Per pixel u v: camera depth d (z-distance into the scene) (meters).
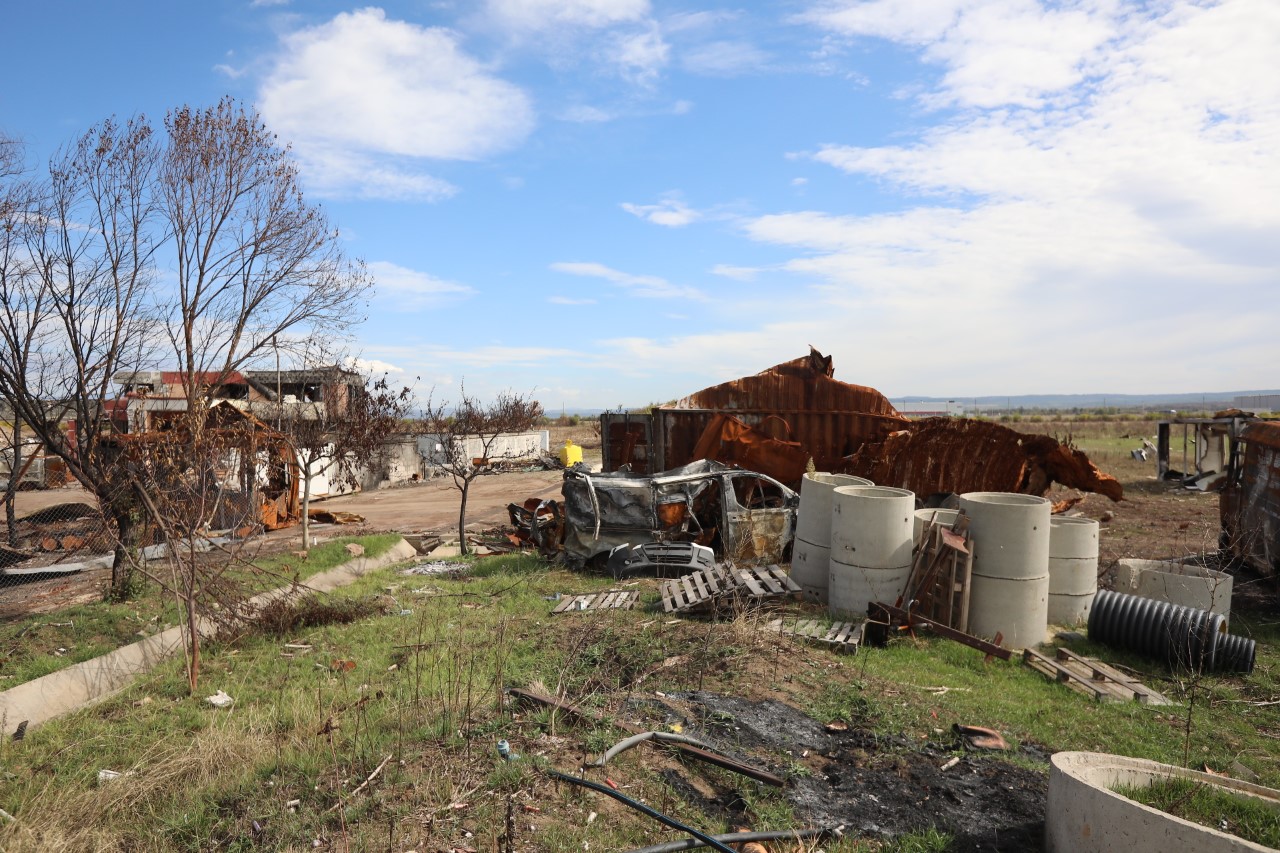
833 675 7.04
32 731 6.51
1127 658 8.23
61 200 10.22
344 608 10.13
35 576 13.00
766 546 12.26
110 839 4.47
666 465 17.39
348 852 3.94
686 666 7.00
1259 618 10.00
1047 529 8.64
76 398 10.35
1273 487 11.18
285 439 16.09
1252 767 5.59
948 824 4.45
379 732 5.67
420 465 34.38
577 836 4.12
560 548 13.77
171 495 9.05
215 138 11.82
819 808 4.60
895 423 15.88
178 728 6.45
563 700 5.85
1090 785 3.82
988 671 7.70
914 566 8.95
